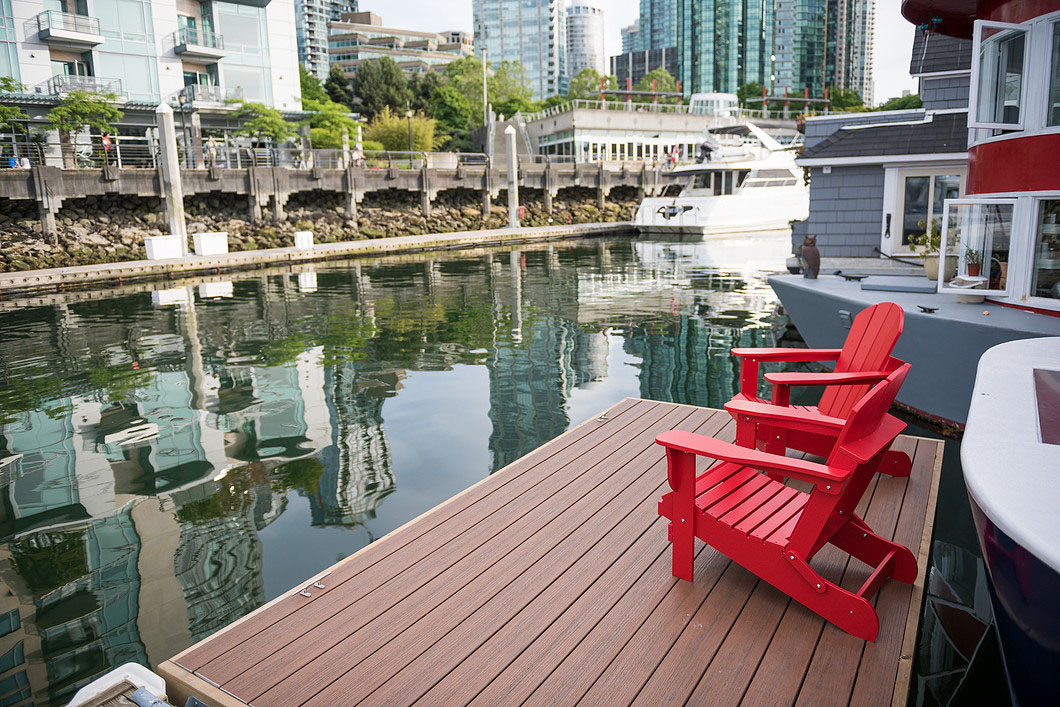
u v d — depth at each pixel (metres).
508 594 3.18
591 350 10.54
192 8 33.19
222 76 34.03
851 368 4.06
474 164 37.72
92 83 29.72
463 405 7.96
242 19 34.38
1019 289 7.10
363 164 33.81
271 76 35.75
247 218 28.52
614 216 38.78
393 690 2.57
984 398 3.20
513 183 34.00
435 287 17.53
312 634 2.92
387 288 17.56
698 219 31.88
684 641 2.80
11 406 8.39
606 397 8.16
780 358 4.26
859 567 3.35
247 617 3.05
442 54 122.38
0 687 3.46
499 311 13.98
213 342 11.66
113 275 20.03
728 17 124.06
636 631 2.88
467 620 2.99
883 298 8.22
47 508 5.59
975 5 8.39
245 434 7.18
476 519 3.94
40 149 25.16
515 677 2.63
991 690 3.20
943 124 13.52
